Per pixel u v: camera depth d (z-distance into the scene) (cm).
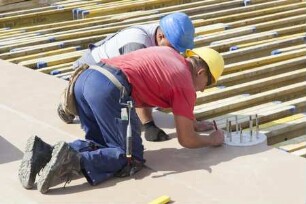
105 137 712
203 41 1329
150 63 696
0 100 983
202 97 1015
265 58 1210
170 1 1738
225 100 1014
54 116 906
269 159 729
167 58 698
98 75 694
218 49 1299
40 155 681
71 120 872
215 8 1675
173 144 788
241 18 1565
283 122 938
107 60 714
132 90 697
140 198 658
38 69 1195
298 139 918
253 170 704
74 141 752
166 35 777
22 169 682
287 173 692
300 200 633
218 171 706
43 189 669
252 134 798
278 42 1322
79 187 686
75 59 1252
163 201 641
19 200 664
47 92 1012
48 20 1641
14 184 702
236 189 664
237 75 1132
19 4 1723
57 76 1146
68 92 722
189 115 692
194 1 1777
